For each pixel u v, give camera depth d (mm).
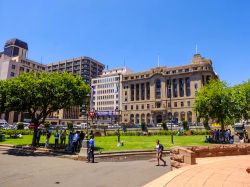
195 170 10883
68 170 15641
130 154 23906
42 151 26469
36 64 126188
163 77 119625
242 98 46812
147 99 123875
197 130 59031
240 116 45969
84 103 30266
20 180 12602
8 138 44031
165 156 23922
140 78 127125
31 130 56719
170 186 8125
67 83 28906
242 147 17172
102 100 156375
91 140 19781
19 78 28828
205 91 44438
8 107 27578
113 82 153625
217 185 8258
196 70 111438
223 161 13648
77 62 163125
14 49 133125
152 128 64125
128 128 64438
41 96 27016
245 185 8258
